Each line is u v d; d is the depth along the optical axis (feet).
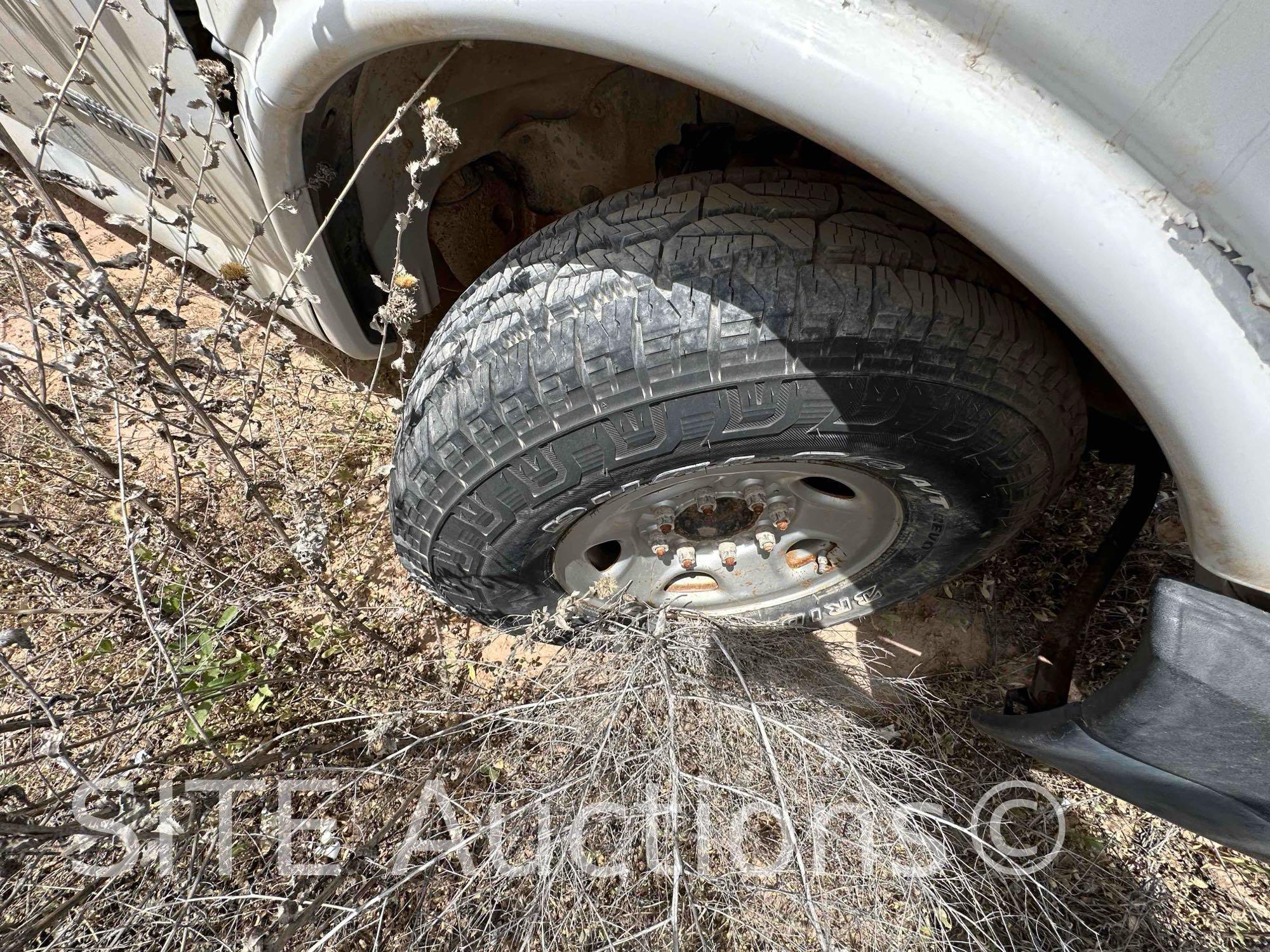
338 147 4.48
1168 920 6.03
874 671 7.11
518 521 5.26
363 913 4.63
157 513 5.40
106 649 5.87
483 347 4.64
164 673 5.44
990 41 2.53
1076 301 2.80
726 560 6.51
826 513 6.03
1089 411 5.72
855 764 5.60
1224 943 5.95
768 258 4.21
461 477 5.00
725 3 2.69
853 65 2.62
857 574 6.70
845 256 4.23
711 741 5.98
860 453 4.83
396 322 4.72
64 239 8.42
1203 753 3.72
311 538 5.26
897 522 5.87
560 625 5.89
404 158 5.16
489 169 6.48
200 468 6.98
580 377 4.38
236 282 4.92
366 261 5.74
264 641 6.48
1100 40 2.39
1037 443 4.87
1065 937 5.78
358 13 3.20
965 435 4.67
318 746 5.49
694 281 4.22
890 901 5.69
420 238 6.07
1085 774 4.69
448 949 5.20
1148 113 2.44
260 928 5.00
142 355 5.56
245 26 3.52
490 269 5.10
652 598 6.93
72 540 6.77
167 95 4.55
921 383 4.36
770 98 2.81
